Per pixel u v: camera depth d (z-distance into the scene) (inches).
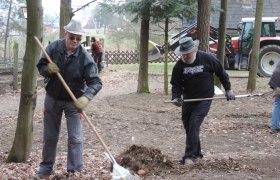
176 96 297.1
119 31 1331.2
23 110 298.8
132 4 595.5
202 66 294.5
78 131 249.3
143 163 276.4
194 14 584.1
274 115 400.5
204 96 296.5
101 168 271.7
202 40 543.2
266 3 1258.6
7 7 1042.7
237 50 930.1
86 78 243.0
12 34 1087.0
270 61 874.8
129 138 390.9
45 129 250.4
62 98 244.8
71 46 239.3
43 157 253.3
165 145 364.8
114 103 561.9
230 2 1251.8
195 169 272.4
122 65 1216.2
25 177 254.4
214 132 407.8
